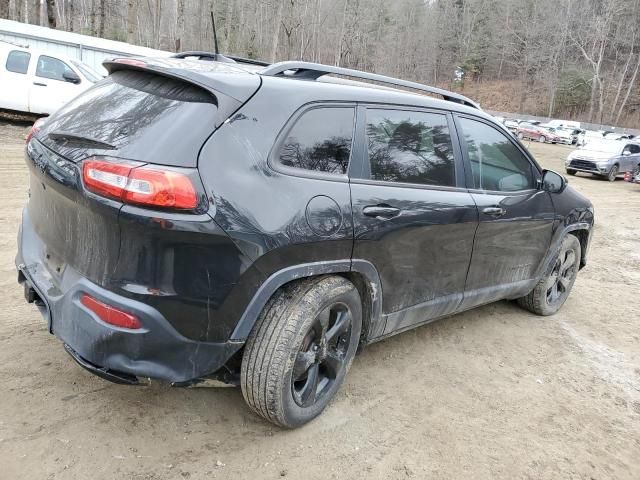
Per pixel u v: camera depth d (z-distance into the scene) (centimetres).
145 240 228
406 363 388
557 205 464
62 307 252
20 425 274
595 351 449
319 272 274
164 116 246
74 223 250
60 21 4559
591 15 7962
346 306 296
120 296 234
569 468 295
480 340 442
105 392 308
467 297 392
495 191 398
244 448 279
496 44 9162
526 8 8869
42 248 286
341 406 324
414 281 337
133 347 235
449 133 362
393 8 9294
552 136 4681
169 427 287
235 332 252
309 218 264
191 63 282
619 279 679
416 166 334
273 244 249
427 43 9369
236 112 250
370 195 296
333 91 293
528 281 462
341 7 6681
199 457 268
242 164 246
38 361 329
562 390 378
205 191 233
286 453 278
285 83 276
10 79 1271
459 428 318
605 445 319
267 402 268
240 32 5153
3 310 388
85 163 237
